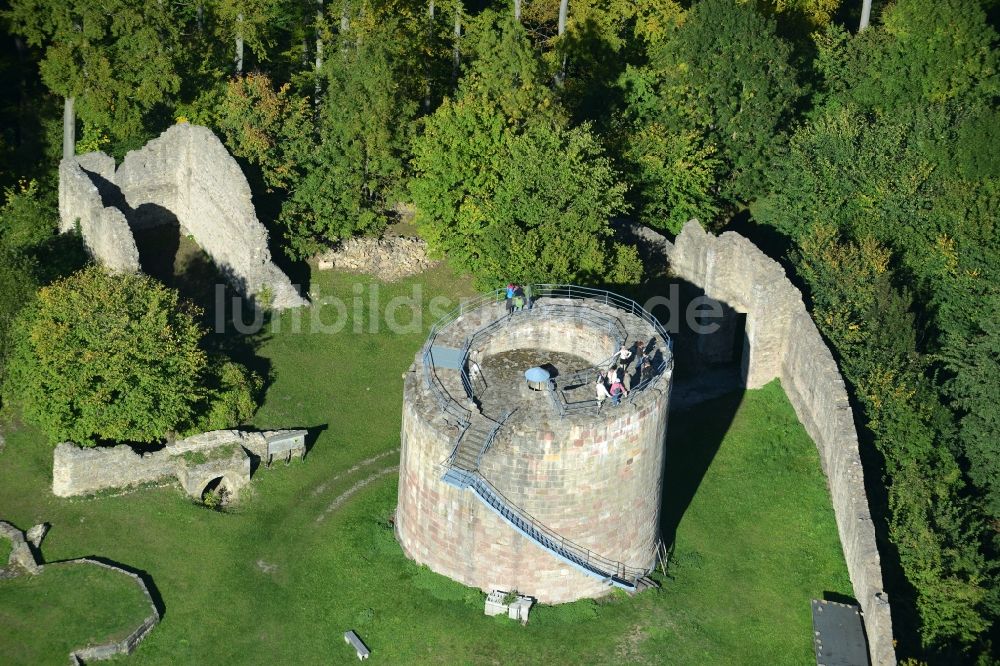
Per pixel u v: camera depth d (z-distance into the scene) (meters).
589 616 84.19
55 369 92.56
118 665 83.12
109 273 100.31
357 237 111.94
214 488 94.31
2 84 124.75
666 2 119.44
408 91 115.81
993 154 107.44
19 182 118.69
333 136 110.19
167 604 86.44
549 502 81.25
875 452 94.00
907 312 100.31
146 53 112.75
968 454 97.06
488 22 118.19
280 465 95.94
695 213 111.69
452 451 81.00
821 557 89.19
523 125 109.38
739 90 112.44
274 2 120.00
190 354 94.94
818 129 111.50
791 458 95.81
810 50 120.69
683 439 97.69
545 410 81.44
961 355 100.31
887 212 107.75
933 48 115.69
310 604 86.19
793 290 98.56
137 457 93.25
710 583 87.25
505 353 87.75
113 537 90.38
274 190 111.75
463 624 83.50
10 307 99.38
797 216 109.75
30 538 89.94
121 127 114.00
